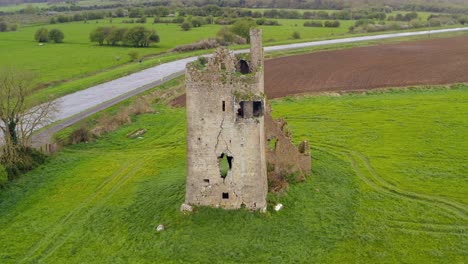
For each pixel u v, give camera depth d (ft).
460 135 201.05
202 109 125.29
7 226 140.46
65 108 276.00
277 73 348.38
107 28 515.50
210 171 129.49
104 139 216.33
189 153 129.39
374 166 171.01
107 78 355.15
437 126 214.07
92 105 280.92
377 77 324.39
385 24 609.42
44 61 421.59
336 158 179.52
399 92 288.10
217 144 127.13
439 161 173.88
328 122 227.40
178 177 161.27
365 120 228.43
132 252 121.19
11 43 518.78
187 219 129.39
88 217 141.49
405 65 359.87
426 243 120.16
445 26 617.62
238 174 128.77
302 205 137.59
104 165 183.73
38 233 135.03
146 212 138.31
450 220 131.13
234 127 125.29
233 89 122.93
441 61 369.09
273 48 453.99
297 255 116.06
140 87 322.96
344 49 442.50
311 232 124.88
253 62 141.18
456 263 111.55
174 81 340.39
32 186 168.04
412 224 129.08
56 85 340.59
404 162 174.19
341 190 149.89
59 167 184.55
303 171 156.76
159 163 181.88
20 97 202.49
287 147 151.74
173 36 539.70
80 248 125.70
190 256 117.19
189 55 436.35
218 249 118.73
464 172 163.22
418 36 519.60
